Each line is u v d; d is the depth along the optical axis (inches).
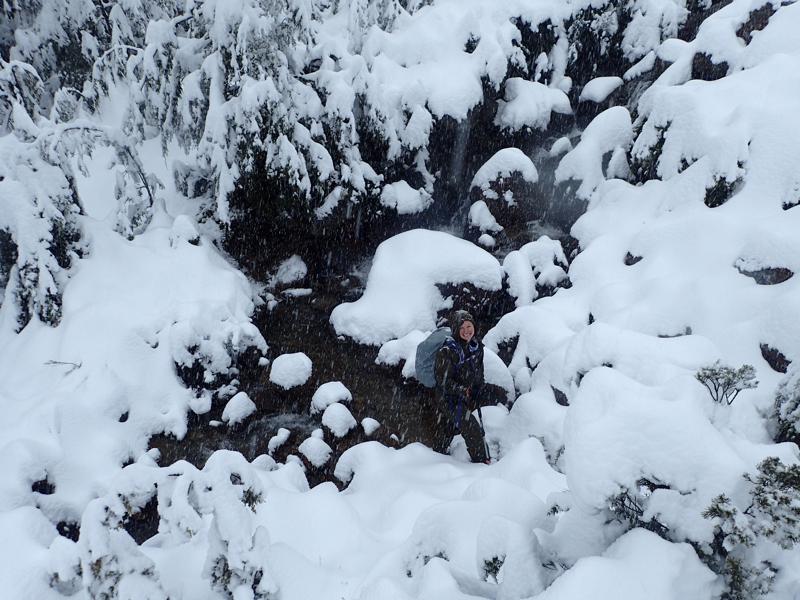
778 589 70.3
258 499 107.3
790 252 189.2
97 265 250.4
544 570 83.1
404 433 224.1
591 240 273.0
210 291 260.2
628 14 374.9
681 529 73.2
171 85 305.3
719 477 71.7
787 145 218.1
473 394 192.2
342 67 323.0
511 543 85.3
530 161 319.9
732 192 230.8
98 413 207.5
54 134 242.5
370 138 321.7
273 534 138.5
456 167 346.3
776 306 175.6
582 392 84.3
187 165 332.5
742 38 292.2
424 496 157.8
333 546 136.5
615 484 72.2
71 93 379.9
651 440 73.4
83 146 256.8
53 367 220.2
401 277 277.0
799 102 229.5
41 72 380.8
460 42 347.6
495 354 236.5
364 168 312.5
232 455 103.8
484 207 323.0
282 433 221.6
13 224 228.4
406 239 290.8
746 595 69.6
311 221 305.7
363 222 327.3
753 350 177.5
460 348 183.5
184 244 272.2
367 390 245.6
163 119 312.2
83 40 374.6
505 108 354.9
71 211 251.0
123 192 278.8
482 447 193.0
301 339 277.3
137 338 231.6
